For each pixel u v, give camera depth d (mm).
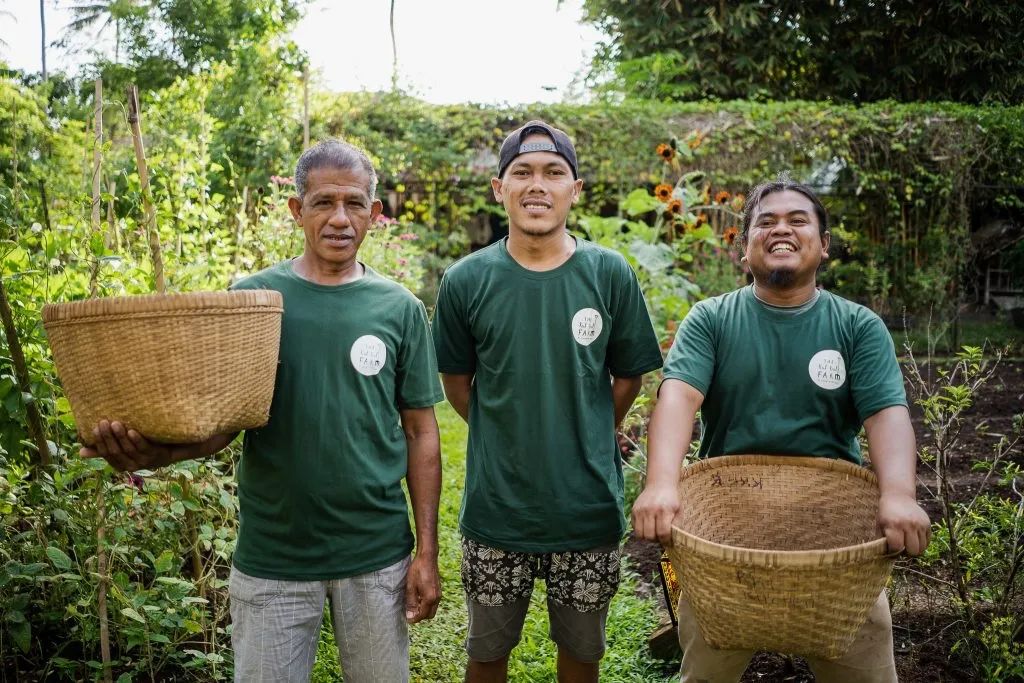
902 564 3234
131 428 1719
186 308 1672
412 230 10336
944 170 10195
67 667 2574
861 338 2178
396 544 2090
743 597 1748
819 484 2150
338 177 1995
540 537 2293
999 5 13266
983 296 11133
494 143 10672
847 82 13867
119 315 1664
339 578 2018
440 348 2453
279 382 1991
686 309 5348
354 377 2008
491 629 2408
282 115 9953
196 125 7410
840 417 2209
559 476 2277
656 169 10094
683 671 2250
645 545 4047
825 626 1769
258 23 15750
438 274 10562
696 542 1772
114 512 2783
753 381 2207
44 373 2662
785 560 1678
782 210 2156
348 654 2082
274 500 1996
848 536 2104
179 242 3971
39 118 4984
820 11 14062
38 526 2686
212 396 1724
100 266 2812
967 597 2729
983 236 10875
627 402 2525
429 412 2207
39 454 2748
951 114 10164
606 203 10719
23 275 2760
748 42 14047
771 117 10141
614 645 3100
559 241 2307
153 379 1678
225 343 1724
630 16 13977
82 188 4121
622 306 2357
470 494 2391
